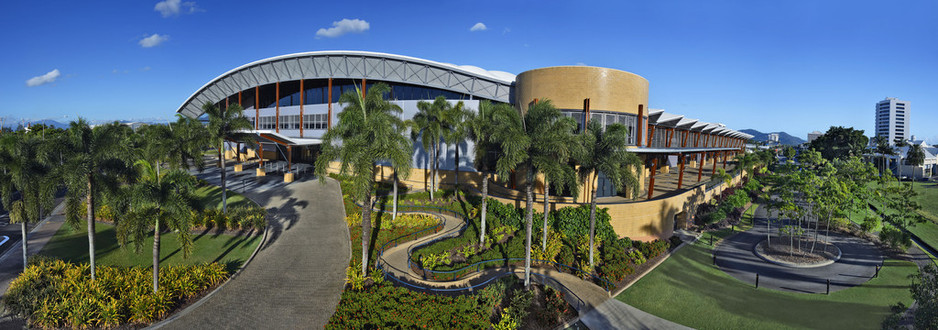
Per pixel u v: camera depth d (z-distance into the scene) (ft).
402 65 153.89
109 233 78.54
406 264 64.54
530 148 61.93
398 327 43.24
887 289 66.95
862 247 92.89
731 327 53.83
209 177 141.79
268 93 213.05
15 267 61.00
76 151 51.75
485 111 91.04
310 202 104.78
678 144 188.75
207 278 56.03
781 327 53.98
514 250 72.18
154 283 50.80
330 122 161.99
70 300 46.60
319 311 49.78
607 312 56.39
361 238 71.77
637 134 108.58
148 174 49.32
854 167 108.78
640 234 94.02
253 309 50.14
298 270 61.67
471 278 61.57
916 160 233.55
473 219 89.40
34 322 45.06
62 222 86.79
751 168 169.89
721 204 127.13
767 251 88.43
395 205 86.89
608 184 107.24
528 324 51.29
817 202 87.10
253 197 109.29
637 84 107.96
